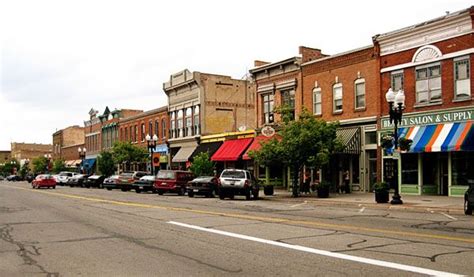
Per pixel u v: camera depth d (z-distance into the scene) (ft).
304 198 92.53
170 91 181.98
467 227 45.83
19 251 34.17
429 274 25.40
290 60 123.13
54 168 282.56
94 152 261.85
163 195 113.39
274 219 52.85
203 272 26.66
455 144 83.41
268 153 98.37
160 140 189.47
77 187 182.39
